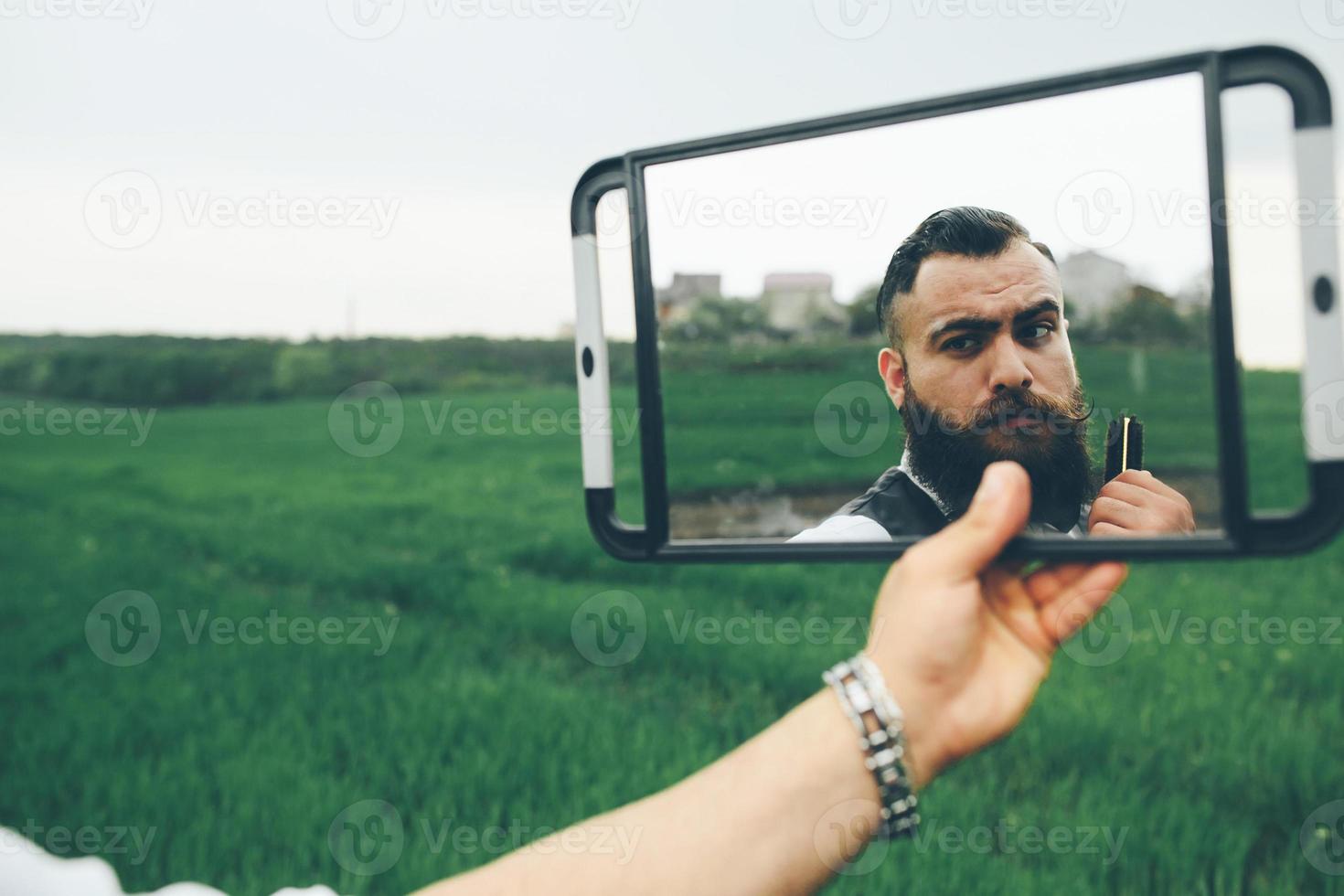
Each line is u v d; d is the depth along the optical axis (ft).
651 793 16.88
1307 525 3.95
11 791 17.78
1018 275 6.48
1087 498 5.75
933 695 3.65
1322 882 13.60
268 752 19.29
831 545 4.57
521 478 66.90
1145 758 17.39
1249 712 18.62
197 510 59.57
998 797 16.48
